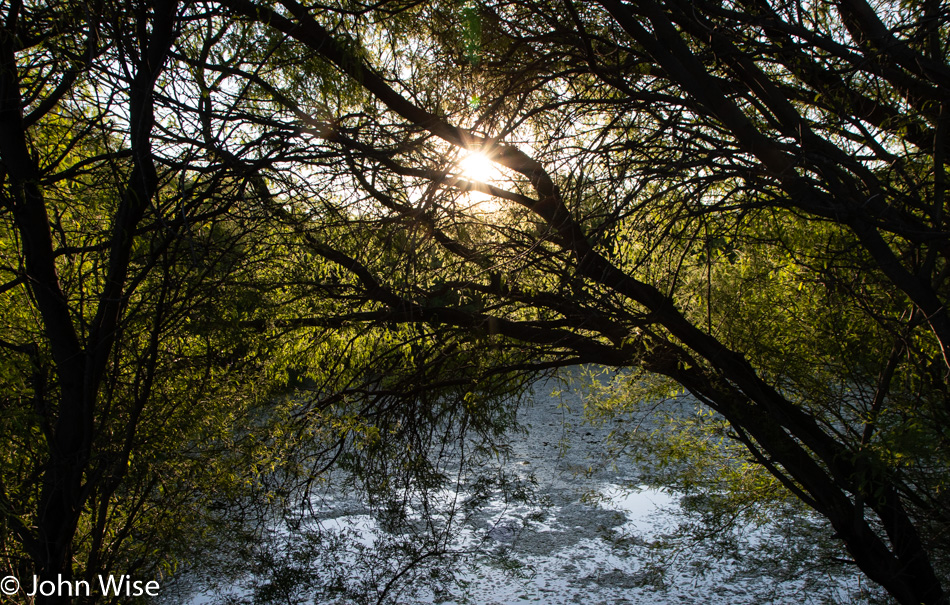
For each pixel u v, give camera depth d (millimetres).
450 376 4430
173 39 2578
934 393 3510
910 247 2758
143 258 3168
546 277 3752
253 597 4684
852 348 4043
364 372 4465
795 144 2260
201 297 3277
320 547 4527
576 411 11586
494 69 3355
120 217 2680
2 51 2590
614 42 2957
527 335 4109
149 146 2549
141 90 2465
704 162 2252
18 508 3213
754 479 5375
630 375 5383
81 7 2402
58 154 3123
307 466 4477
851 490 3670
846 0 2441
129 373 3682
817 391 4355
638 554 6387
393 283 3193
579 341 4137
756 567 6016
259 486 4230
